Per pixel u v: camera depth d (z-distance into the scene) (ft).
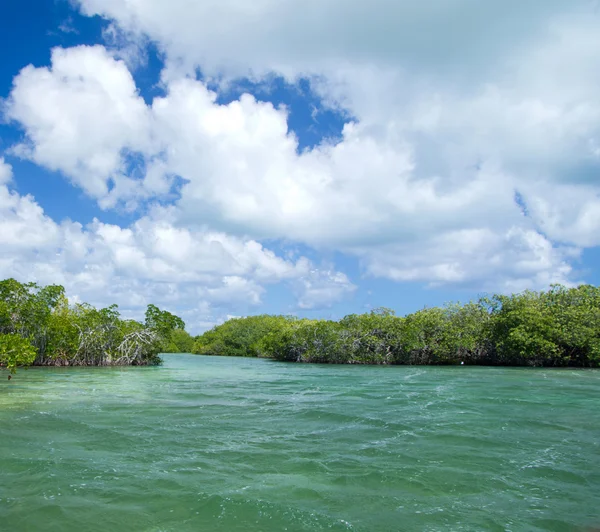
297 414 63.10
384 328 207.00
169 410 65.62
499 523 28.89
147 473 36.83
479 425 55.98
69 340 161.79
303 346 227.81
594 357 162.50
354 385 102.89
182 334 466.70
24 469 37.19
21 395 79.71
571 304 186.09
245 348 347.77
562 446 46.57
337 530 27.48
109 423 55.52
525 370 155.43
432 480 36.32
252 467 38.83
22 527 27.02
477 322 193.98
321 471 37.99
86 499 31.35
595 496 33.65
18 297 152.05
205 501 31.27
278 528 27.63
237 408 68.13
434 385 102.06
